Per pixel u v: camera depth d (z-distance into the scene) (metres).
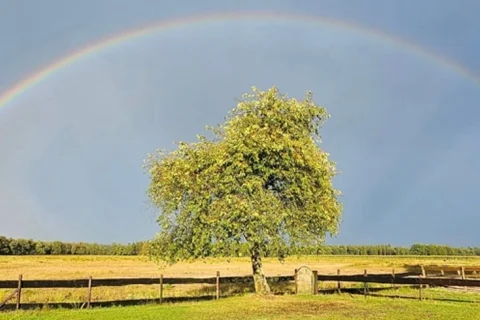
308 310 19.31
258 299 22.81
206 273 48.38
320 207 24.45
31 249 120.19
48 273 48.03
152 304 21.23
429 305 20.91
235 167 23.52
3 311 18.69
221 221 22.70
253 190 23.28
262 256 25.06
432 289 28.28
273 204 23.64
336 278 25.89
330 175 26.44
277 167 24.23
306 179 24.25
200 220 23.64
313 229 24.98
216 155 24.19
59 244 122.94
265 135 24.08
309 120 26.20
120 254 125.12
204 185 24.09
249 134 24.06
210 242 23.19
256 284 24.72
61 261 81.56
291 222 24.02
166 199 25.17
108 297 23.94
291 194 24.30
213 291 26.98
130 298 23.41
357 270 54.34
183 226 24.67
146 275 44.97
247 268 60.44
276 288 28.86
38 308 19.39
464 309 19.64
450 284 22.89
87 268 59.09
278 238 23.44
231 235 23.11
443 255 145.00
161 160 26.31
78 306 20.12
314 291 25.70
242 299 22.88
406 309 19.64
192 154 25.20
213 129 26.30
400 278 24.02
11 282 19.50
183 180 24.36
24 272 49.97
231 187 23.34
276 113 25.12
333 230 25.17
